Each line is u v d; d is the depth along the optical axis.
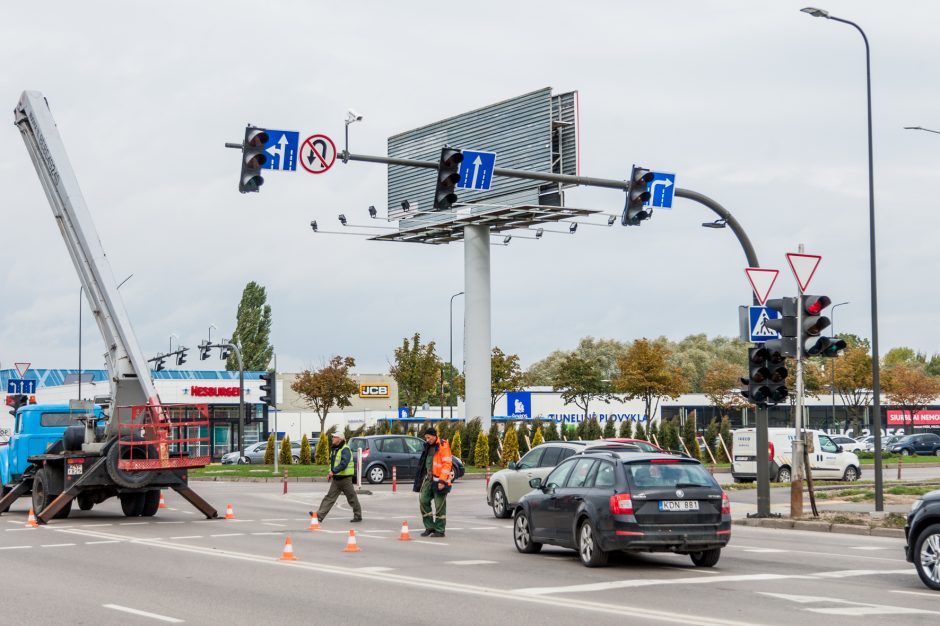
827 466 45.88
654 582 15.85
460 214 61.38
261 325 113.88
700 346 175.12
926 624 12.20
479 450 57.78
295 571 17.17
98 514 30.31
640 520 17.19
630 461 17.67
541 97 57.50
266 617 12.85
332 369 89.12
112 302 28.30
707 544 17.42
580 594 14.61
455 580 16.11
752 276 26.88
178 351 78.06
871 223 28.59
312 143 25.80
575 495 18.38
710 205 27.44
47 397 92.75
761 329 27.61
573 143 56.34
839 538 23.92
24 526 26.22
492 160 25.38
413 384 94.88
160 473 27.34
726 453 65.81
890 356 187.50
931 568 15.28
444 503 23.61
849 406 110.44
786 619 12.46
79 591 15.21
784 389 27.45
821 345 26.27
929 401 111.25
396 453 46.94
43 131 29.27
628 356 91.81
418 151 66.50
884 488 37.94
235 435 90.50
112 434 27.31
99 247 28.77
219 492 41.44
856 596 14.48
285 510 32.12
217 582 15.95
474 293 60.78
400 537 22.98
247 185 22.77
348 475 27.36
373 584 15.62
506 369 91.94
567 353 158.25
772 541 23.06
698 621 12.28
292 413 106.44
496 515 29.86
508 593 14.68
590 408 110.06
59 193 29.22
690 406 115.69
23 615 13.20
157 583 15.93
